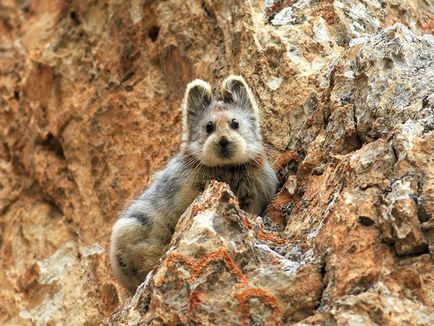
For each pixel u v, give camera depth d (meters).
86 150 15.66
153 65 15.38
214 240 9.23
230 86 12.93
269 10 13.94
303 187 11.45
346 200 9.52
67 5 17.89
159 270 9.32
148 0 15.54
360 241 9.04
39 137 16.53
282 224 11.37
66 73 16.58
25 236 15.90
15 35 20.17
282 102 12.84
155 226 12.12
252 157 12.20
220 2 14.38
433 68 10.91
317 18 13.55
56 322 14.20
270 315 8.87
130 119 15.22
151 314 9.10
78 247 15.07
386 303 8.38
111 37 16.17
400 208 8.84
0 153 17.56
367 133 10.93
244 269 9.24
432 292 8.49
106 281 13.95
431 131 9.66
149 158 14.66
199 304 8.88
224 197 9.65
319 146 11.55
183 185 12.15
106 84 15.90
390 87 10.88
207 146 12.06
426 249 8.73
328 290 8.83
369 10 14.01
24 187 16.66
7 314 15.03
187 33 14.73
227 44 14.05
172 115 14.73
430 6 15.14
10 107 17.81
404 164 9.42
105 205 15.05
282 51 13.17
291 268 9.18
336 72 11.97
